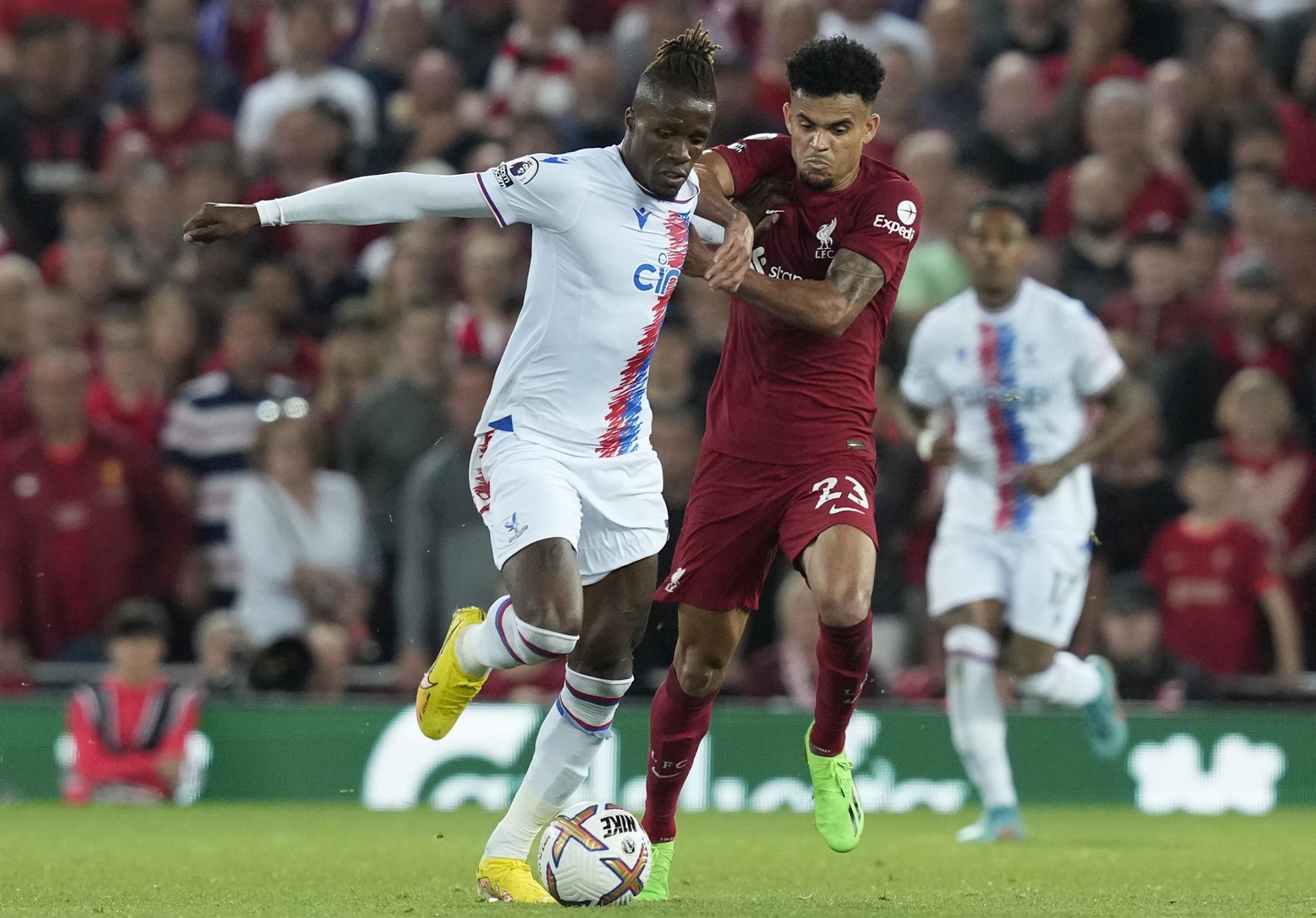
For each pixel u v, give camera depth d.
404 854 27.67
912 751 38.12
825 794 22.02
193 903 20.30
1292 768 38.59
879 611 41.59
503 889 20.34
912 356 32.81
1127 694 39.69
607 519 20.22
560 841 19.77
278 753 38.00
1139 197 49.25
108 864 25.70
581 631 20.41
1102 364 31.58
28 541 41.62
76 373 41.72
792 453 22.05
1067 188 49.38
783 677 39.69
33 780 38.03
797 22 52.00
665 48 19.81
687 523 22.59
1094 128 49.22
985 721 31.19
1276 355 45.97
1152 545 41.75
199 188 49.44
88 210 48.44
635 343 20.25
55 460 41.78
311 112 50.69
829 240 22.12
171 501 42.59
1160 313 46.00
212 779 38.00
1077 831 33.06
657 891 21.25
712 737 38.09
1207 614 40.78
